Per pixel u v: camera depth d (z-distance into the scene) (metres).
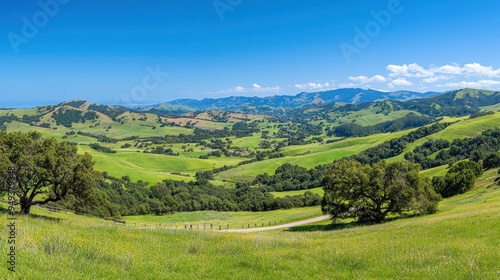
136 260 13.85
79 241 14.53
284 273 13.83
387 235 25.83
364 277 13.06
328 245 21.61
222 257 16.45
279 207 133.00
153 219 111.75
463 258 14.75
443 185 100.38
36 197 78.75
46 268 10.55
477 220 25.88
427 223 29.39
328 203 66.56
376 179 60.25
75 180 45.06
